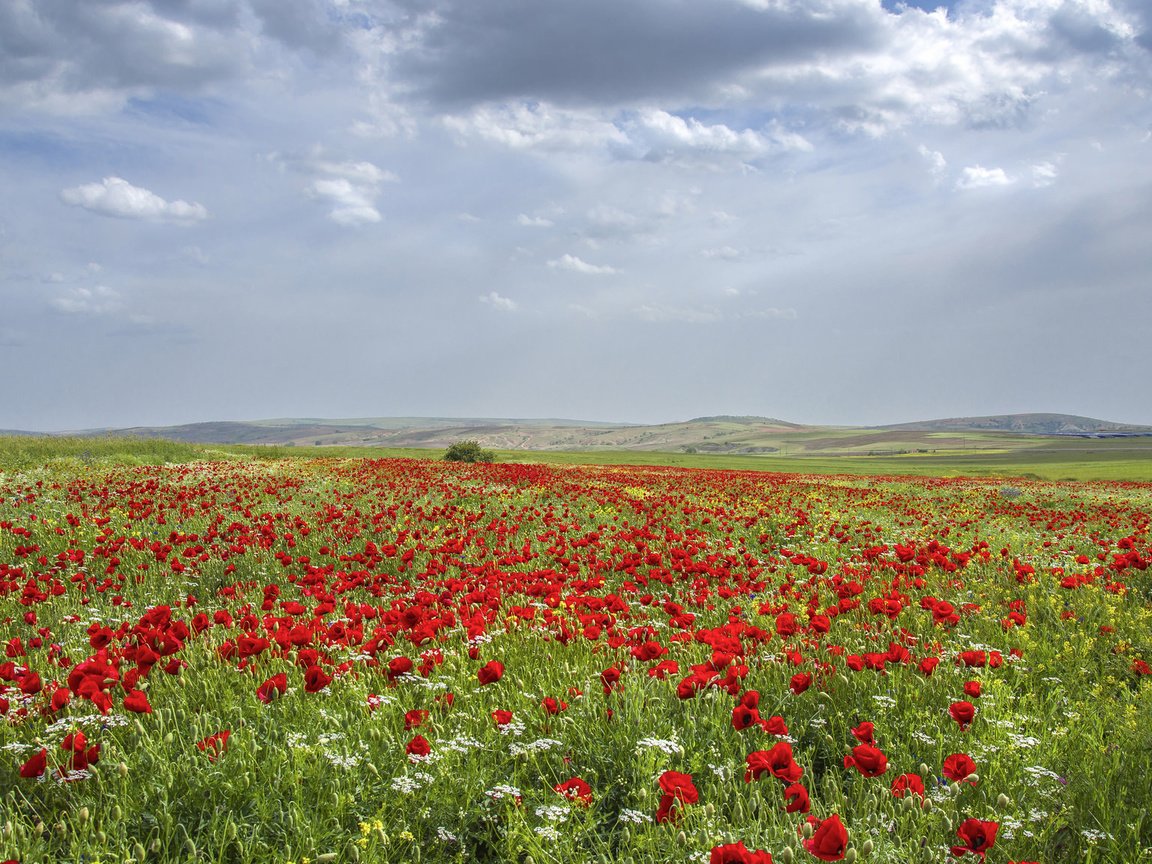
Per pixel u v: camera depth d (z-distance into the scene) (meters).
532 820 4.07
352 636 6.39
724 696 5.43
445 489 22.88
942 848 3.50
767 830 3.71
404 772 4.26
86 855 3.49
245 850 3.65
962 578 10.03
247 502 19.73
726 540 13.81
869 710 5.47
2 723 4.85
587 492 23.17
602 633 6.91
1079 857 3.87
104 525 14.58
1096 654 7.03
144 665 5.23
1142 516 20.08
